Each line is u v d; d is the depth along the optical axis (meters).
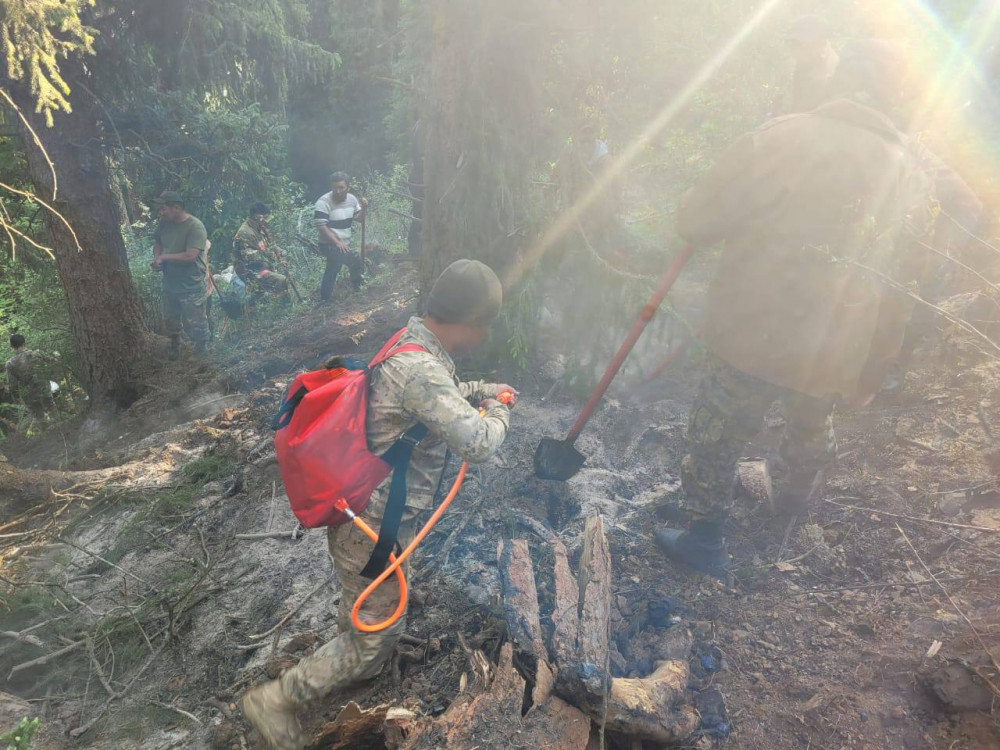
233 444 4.61
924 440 3.29
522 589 2.52
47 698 2.80
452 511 3.38
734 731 2.21
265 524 3.68
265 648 2.87
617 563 2.96
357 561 2.04
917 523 2.85
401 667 2.55
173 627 2.98
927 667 2.22
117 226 6.72
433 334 2.04
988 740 1.99
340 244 8.55
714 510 2.78
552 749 1.99
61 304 8.07
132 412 6.40
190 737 2.55
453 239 4.34
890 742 2.08
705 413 2.71
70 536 3.91
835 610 2.56
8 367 6.95
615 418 4.00
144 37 6.85
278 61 7.59
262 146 10.08
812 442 2.82
